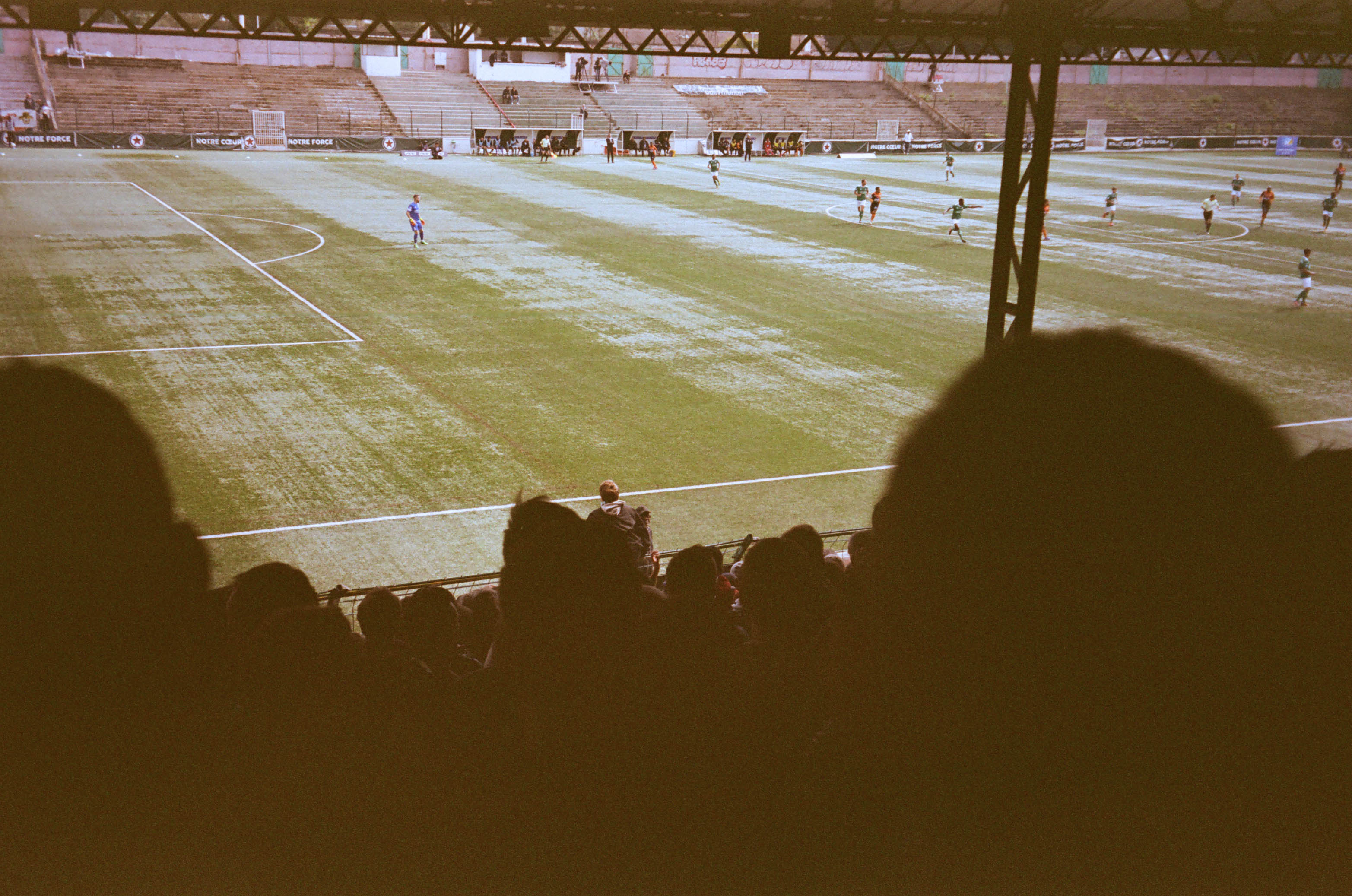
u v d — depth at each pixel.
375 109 83.00
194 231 43.03
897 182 70.94
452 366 26.61
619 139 88.00
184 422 21.86
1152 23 20.77
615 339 29.70
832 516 18.69
